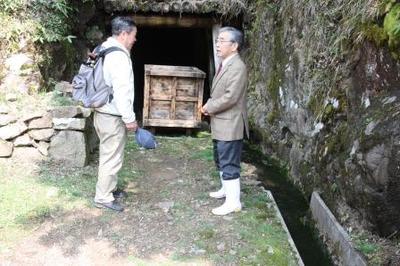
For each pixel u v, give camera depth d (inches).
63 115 190.9
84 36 301.1
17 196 162.4
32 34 220.2
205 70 381.4
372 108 150.2
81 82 152.6
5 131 187.0
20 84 208.4
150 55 445.7
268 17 279.3
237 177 165.2
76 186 175.9
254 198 182.9
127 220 156.4
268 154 257.0
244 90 157.9
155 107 281.6
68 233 145.3
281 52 253.6
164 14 316.5
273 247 145.9
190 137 272.4
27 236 141.9
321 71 197.6
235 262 136.6
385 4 148.6
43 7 236.7
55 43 241.0
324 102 190.7
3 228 144.2
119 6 305.6
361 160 143.9
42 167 185.8
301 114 215.6
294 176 216.5
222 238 148.9
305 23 217.8
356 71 165.5
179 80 279.4
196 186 190.4
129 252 138.3
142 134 153.9
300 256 149.0
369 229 147.3
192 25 322.0
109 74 149.2
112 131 156.3
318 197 179.5
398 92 141.9
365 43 158.4
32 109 193.3
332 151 175.2
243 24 324.8
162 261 134.9
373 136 140.0
